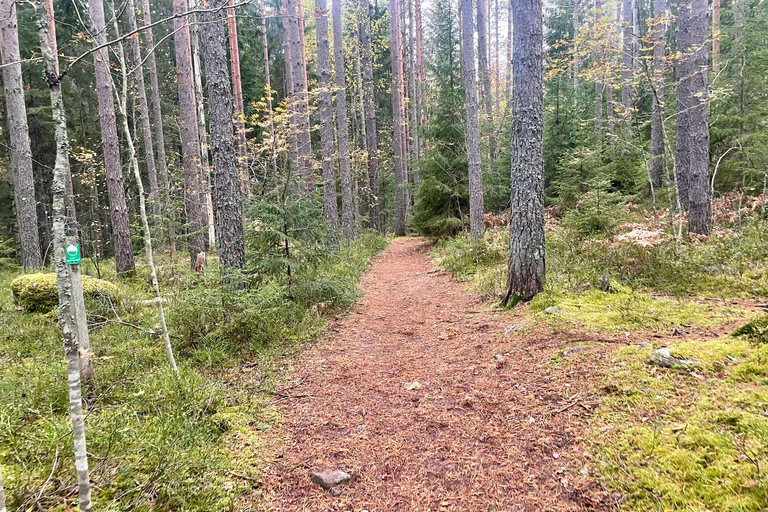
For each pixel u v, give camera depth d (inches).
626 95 728.3
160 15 907.4
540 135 249.6
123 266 444.1
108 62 157.9
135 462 109.0
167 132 961.5
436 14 649.6
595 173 528.7
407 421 141.9
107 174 442.0
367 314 295.6
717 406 110.5
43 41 88.0
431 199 642.8
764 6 545.0
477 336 217.6
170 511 98.0
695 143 368.2
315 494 108.6
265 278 288.5
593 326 187.5
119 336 235.1
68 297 81.1
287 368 194.1
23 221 471.8
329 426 141.9
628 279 256.1
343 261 478.3
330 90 566.9
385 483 111.7
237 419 143.2
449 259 464.1
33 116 754.2
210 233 623.2
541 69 245.0
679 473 93.0
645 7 895.1
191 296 228.7
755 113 453.7
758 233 293.1
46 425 121.0
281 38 1124.5
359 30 935.7
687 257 264.1
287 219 284.7
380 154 1056.2
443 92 629.3
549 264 310.5
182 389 151.6
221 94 263.9
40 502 94.8
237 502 104.1
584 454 109.7
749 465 87.7
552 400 138.6
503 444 121.7
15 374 174.1
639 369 139.6
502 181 679.1
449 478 111.0
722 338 151.9
